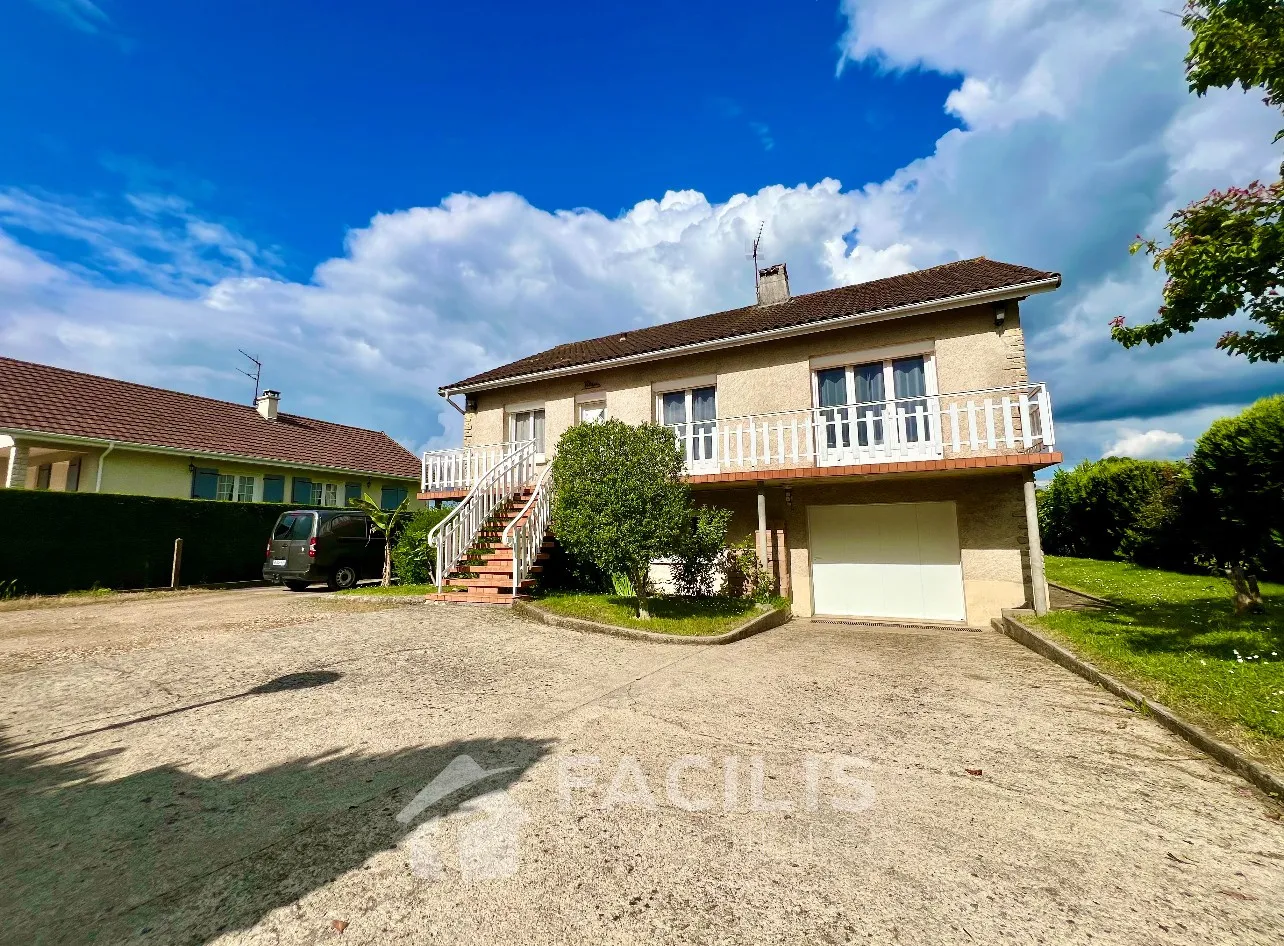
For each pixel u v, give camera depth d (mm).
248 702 4723
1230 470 9578
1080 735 4027
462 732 4074
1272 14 4461
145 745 3816
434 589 10969
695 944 1931
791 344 11516
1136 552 14203
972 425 9188
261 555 16438
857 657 6812
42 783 3252
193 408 20266
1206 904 2158
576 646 6957
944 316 10227
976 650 7246
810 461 10773
